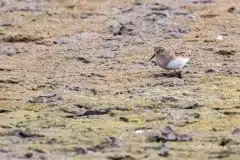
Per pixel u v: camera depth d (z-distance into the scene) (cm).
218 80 2330
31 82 2367
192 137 1777
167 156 1653
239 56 2675
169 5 3647
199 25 3209
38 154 1672
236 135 1789
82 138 1783
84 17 3459
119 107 2042
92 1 3866
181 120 1923
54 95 2184
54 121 1931
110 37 3039
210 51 2752
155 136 1769
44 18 3434
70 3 3812
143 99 2114
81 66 2584
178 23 3234
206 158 1644
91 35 3067
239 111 1995
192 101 2084
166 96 2134
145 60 2641
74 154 1672
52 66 2591
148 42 2934
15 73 2484
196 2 3731
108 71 2497
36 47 2897
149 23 3244
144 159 1631
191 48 2794
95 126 1880
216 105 2048
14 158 1644
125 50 2808
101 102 2094
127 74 2444
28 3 3831
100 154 1666
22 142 1766
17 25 3275
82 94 2206
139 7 3638
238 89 2214
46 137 1797
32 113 2022
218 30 3128
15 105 2094
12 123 1920
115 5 3753
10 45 2938
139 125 1881
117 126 1873
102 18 3409
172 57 2386
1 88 2291
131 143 1739
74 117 1981
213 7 3575
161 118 1944
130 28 3155
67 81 2370
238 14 3412
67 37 3050
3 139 1788
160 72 2455
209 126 1867
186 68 2492
